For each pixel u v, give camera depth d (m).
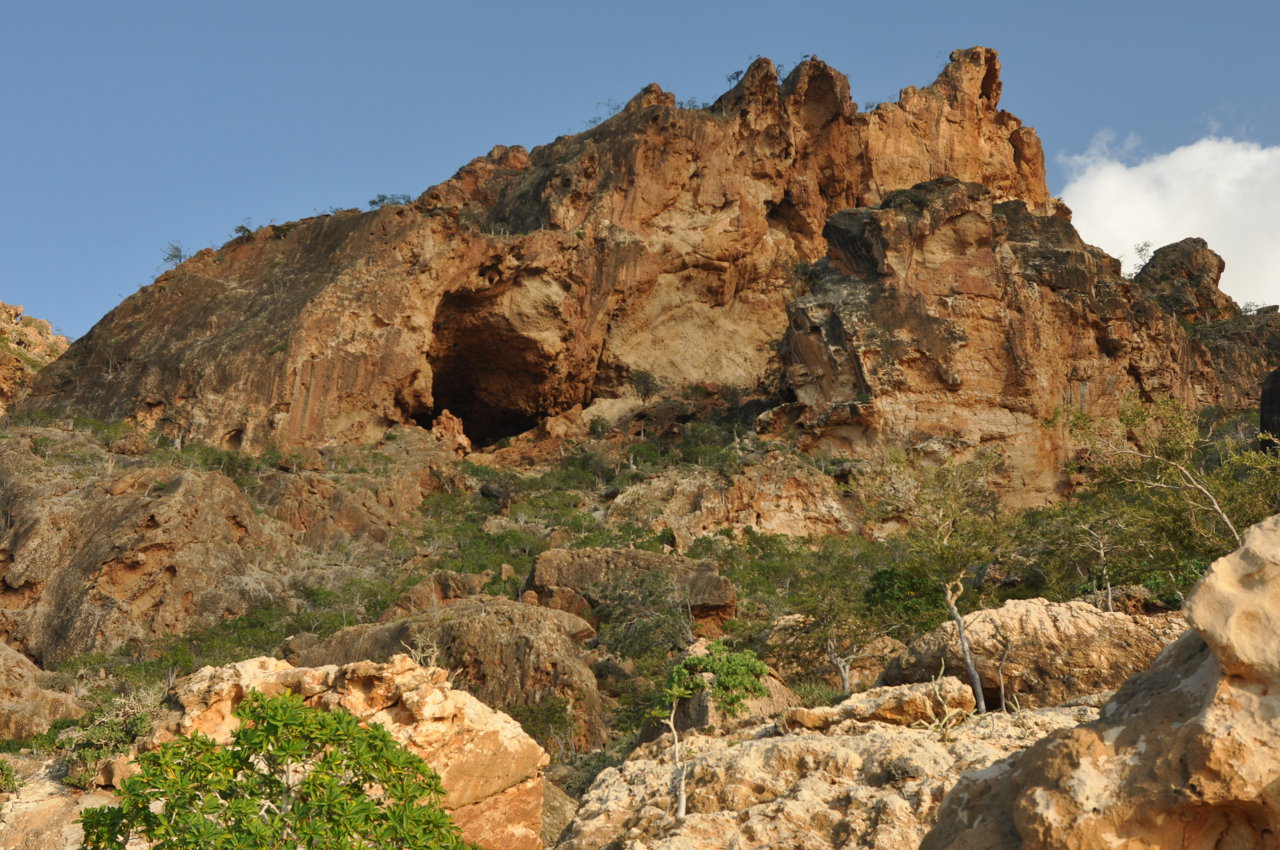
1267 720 4.89
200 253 141.25
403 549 94.19
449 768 16.97
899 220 117.88
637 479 108.75
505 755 17.59
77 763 18.27
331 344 120.31
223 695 18.28
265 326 123.62
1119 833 5.07
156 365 123.06
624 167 139.25
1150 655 18.39
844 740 13.63
